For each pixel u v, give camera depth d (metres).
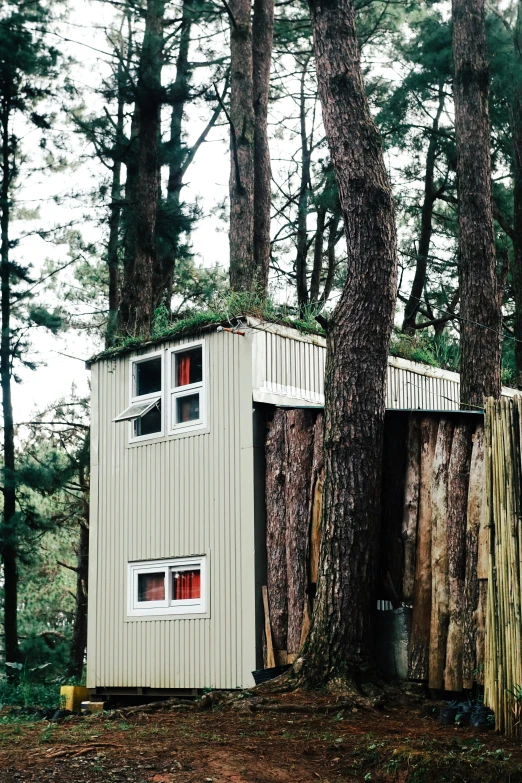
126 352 14.02
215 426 12.59
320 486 11.31
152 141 20.09
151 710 9.45
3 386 20.95
